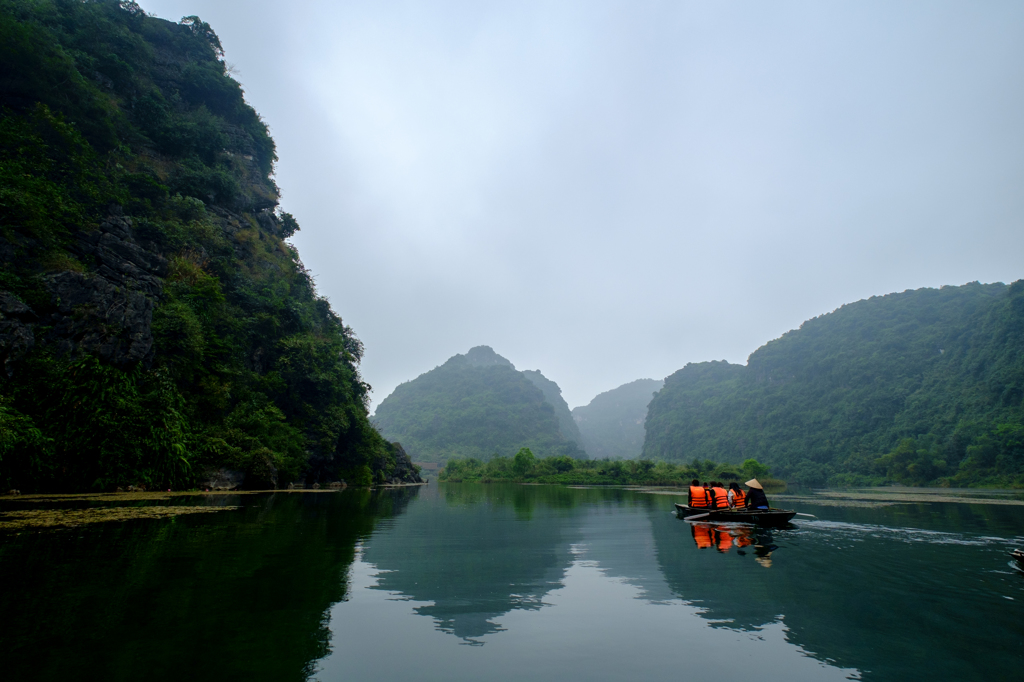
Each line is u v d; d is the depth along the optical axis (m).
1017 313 121.50
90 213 28.58
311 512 17.27
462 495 36.59
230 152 52.53
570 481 86.62
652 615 5.84
